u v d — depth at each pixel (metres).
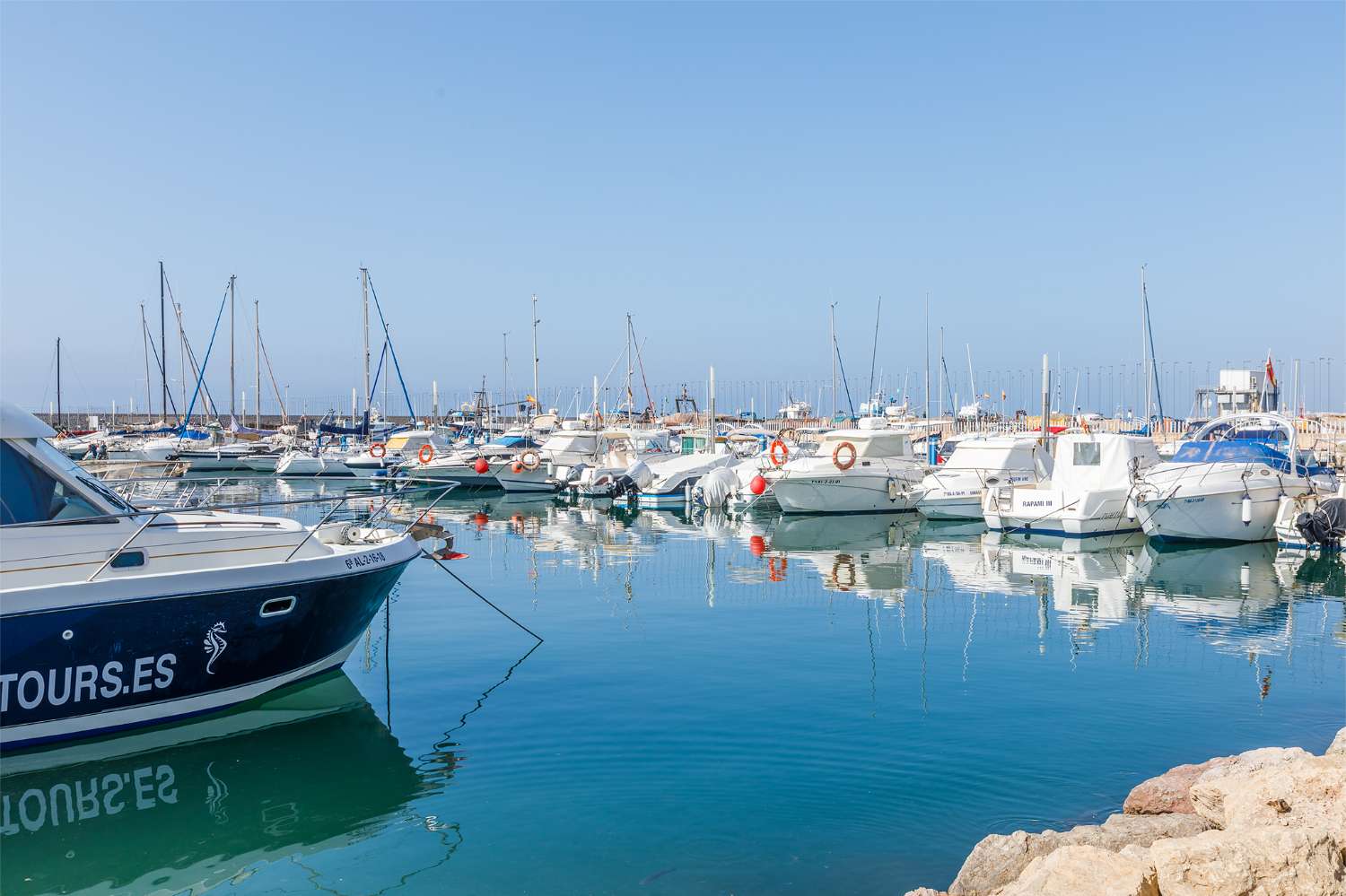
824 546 23.05
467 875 6.56
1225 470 22.61
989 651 12.28
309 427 63.53
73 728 8.84
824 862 6.58
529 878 6.48
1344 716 9.60
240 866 6.88
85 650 8.74
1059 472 24.84
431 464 37.88
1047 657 11.94
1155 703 9.98
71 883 6.72
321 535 12.74
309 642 10.30
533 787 7.90
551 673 11.24
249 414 71.19
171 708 9.38
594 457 39.16
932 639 12.96
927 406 54.53
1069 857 5.24
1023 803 7.47
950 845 6.80
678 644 12.69
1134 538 23.89
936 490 27.95
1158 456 25.16
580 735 9.09
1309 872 4.89
